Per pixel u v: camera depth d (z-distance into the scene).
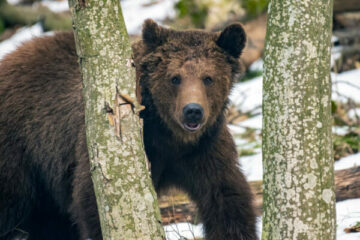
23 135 11.29
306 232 6.82
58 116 10.97
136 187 6.92
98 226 9.55
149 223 6.93
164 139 10.27
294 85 6.78
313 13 6.76
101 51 6.84
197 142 10.28
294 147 6.81
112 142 6.88
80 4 6.82
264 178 7.15
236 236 10.36
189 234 11.12
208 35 10.36
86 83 7.00
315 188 6.82
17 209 11.42
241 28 10.10
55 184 11.38
